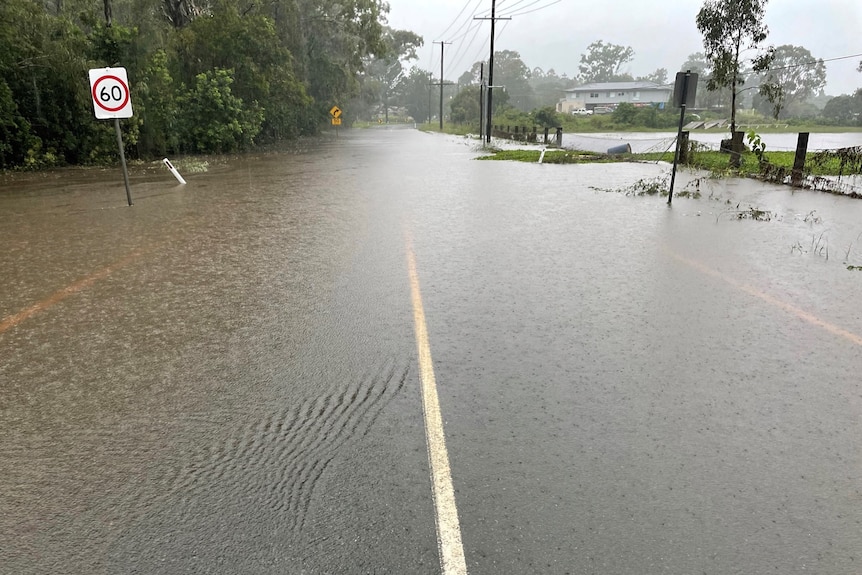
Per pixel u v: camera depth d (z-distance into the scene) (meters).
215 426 3.69
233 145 31.31
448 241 8.95
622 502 2.96
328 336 5.15
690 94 12.23
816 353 4.80
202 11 34.75
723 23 22.34
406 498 2.99
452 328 5.35
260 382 4.28
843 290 6.46
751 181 16.97
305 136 54.62
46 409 3.92
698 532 2.76
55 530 2.78
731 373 4.43
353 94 60.62
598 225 10.24
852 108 83.69
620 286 6.63
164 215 11.23
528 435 3.57
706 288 6.54
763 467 3.27
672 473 3.21
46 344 5.02
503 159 26.52
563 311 5.80
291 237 9.21
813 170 18.17
